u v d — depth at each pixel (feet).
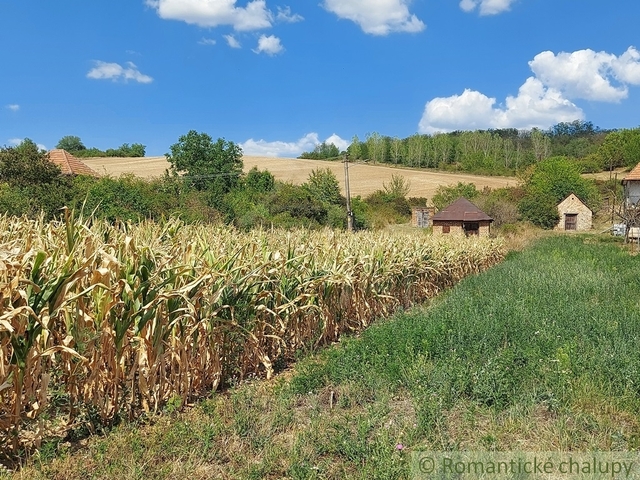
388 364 19.58
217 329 19.24
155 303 16.12
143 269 15.80
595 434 14.51
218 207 90.63
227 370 20.58
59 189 66.90
